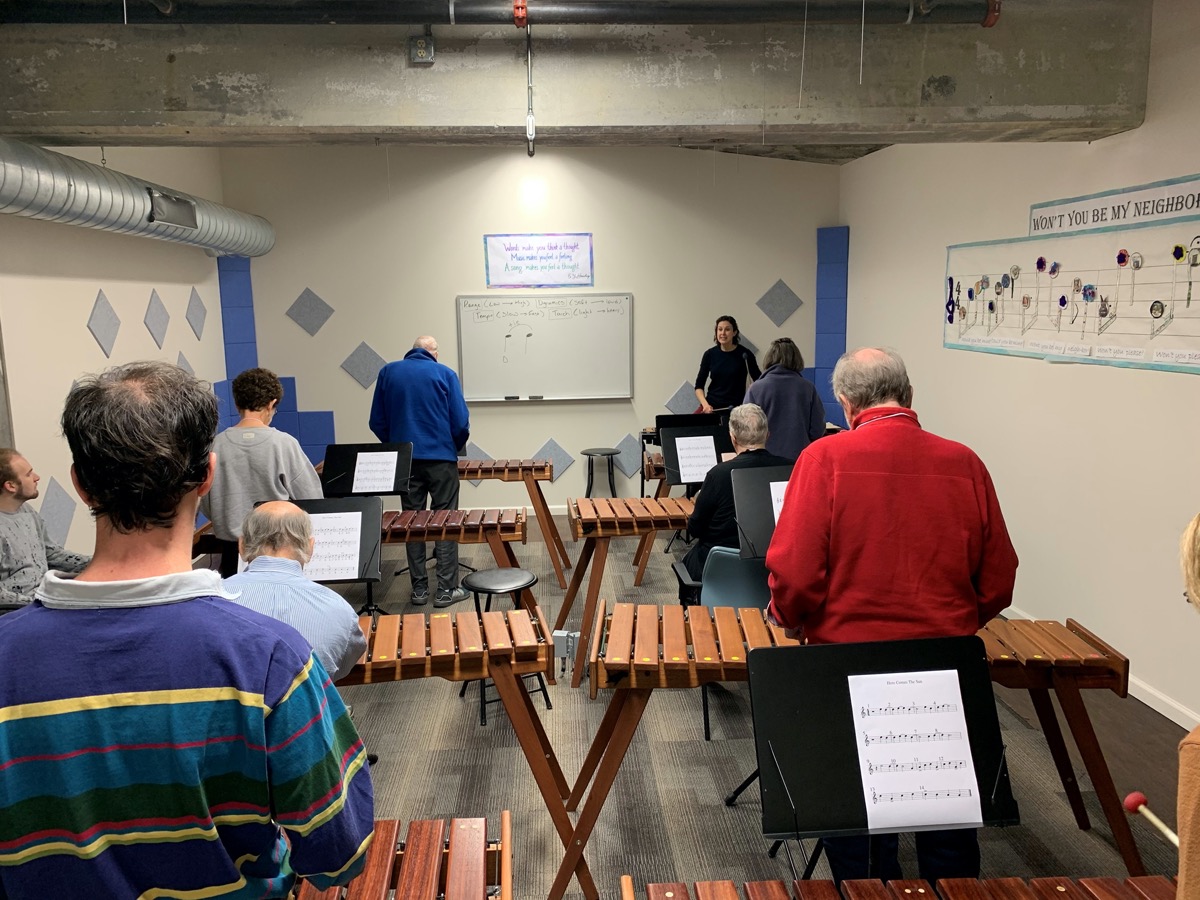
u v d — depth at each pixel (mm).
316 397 6359
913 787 1540
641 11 2922
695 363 6551
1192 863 888
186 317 5449
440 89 3119
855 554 1875
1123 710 3299
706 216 6379
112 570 874
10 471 2807
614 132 3240
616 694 2527
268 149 6066
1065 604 3822
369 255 6242
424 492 4750
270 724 858
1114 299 3410
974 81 3148
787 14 2953
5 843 823
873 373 1968
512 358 6430
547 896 2318
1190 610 3090
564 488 6668
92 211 3562
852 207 6270
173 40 3020
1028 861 2430
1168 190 3086
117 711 827
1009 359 4211
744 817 2676
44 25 2971
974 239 4527
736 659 2203
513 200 6258
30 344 3705
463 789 2854
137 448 832
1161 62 3111
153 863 856
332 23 2910
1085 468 3641
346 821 944
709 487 3268
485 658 2291
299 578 2096
